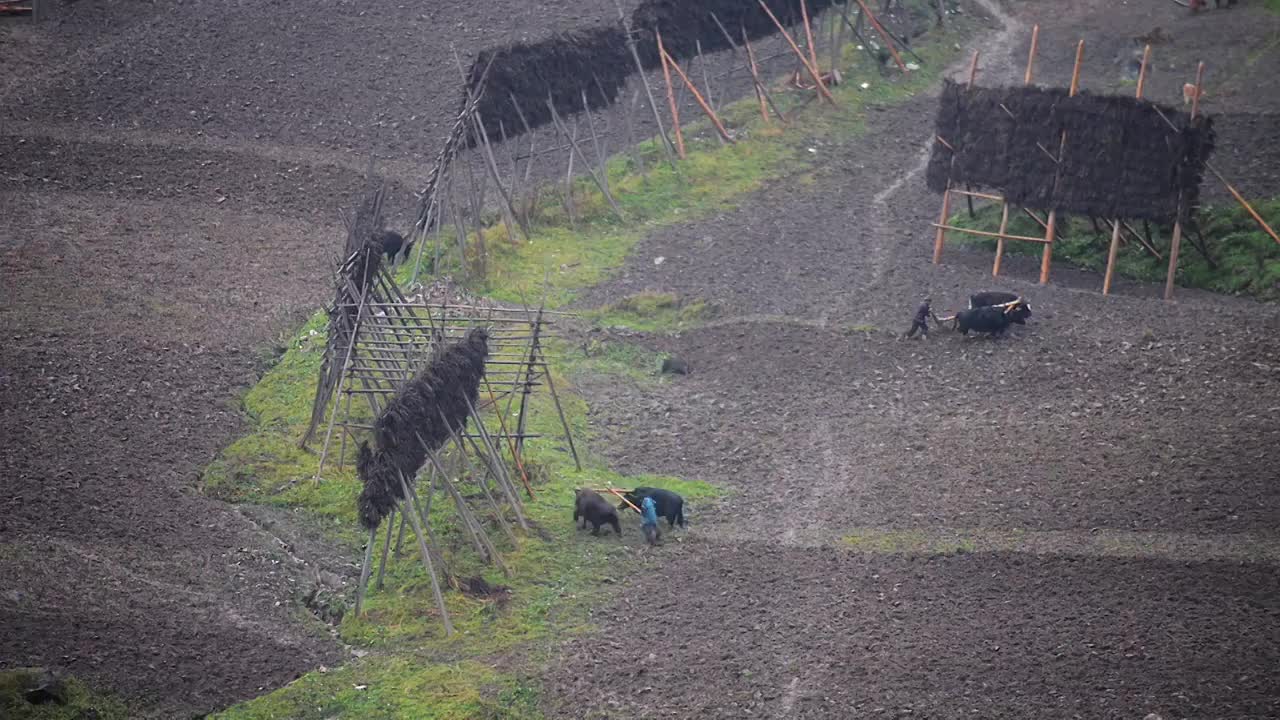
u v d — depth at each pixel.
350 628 93.56
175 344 133.12
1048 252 149.62
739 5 186.75
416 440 96.50
